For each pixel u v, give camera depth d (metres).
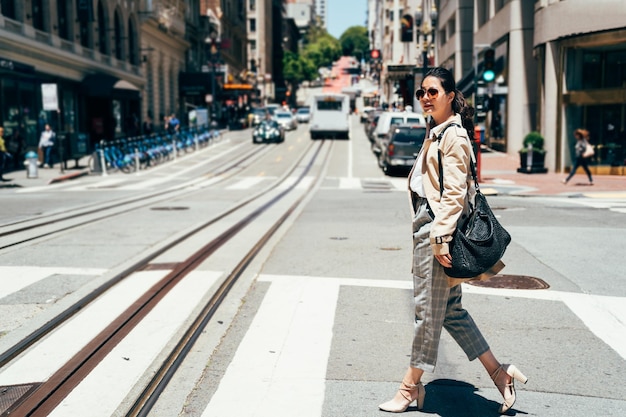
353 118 76.81
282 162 33.22
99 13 39.94
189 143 39.22
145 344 5.17
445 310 3.89
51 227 11.66
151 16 48.25
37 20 31.70
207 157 36.59
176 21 57.22
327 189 21.16
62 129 34.25
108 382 4.41
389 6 92.31
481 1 38.47
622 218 12.98
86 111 38.12
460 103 3.87
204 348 5.21
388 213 14.12
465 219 3.75
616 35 23.56
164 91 56.03
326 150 39.56
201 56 71.19
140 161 30.50
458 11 43.81
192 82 61.25
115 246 9.67
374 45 131.00
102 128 38.59
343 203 16.39
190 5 65.62
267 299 6.71
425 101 3.88
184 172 29.12
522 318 6.12
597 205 15.58
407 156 25.84
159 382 4.47
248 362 4.91
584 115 25.31
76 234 10.89
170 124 43.50
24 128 29.86
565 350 5.25
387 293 6.94
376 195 18.70
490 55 22.23
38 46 30.38
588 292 7.06
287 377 4.61
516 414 4.04
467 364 4.93
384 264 8.43
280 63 137.88
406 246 9.79
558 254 9.14
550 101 26.11
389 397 4.27
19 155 28.67
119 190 20.81
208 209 14.84
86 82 36.41
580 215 13.52
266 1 118.56
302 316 6.10
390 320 5.98
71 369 4.62
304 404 4.16
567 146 25.69
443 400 4.25
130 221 12.64
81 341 5.28
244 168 30.69
